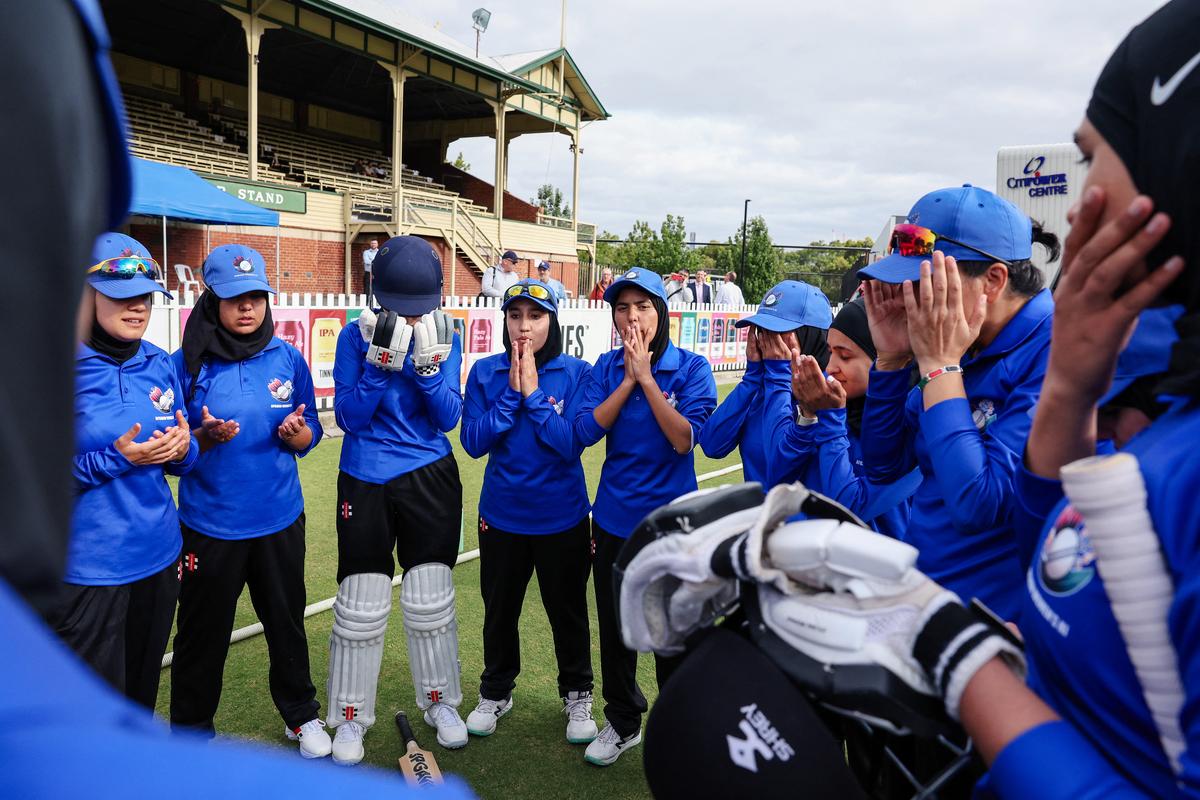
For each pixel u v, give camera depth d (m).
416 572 3.05
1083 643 0.74
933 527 1.73
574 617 3.16
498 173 22.56
